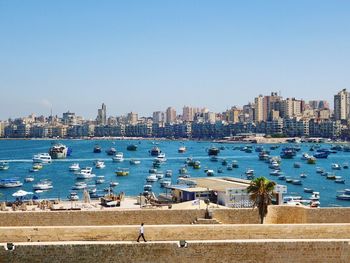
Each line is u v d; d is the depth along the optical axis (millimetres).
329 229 36812
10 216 42219
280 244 34281
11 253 32812
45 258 33031
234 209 45594
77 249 33281
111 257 33438
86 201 107438
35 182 192125
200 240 35438
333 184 195375
